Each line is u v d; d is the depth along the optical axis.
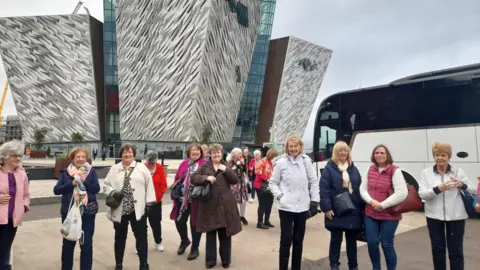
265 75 64.88
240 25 52.88
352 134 10.58
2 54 55.06
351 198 4.47
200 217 4.87
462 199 4.00
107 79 53.59
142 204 4.56
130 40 49.59
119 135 54.59
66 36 53.94
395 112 9.84
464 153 8.58
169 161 43.50
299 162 4.53
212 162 5.03
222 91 50.75
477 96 8.52
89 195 4.21
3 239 3.97
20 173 4.15
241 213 8.22
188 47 45.25
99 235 6.91
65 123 55.00
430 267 5.03
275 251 5.85
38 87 55.22
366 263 5.22
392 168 4.27
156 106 48.19
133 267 4.93
